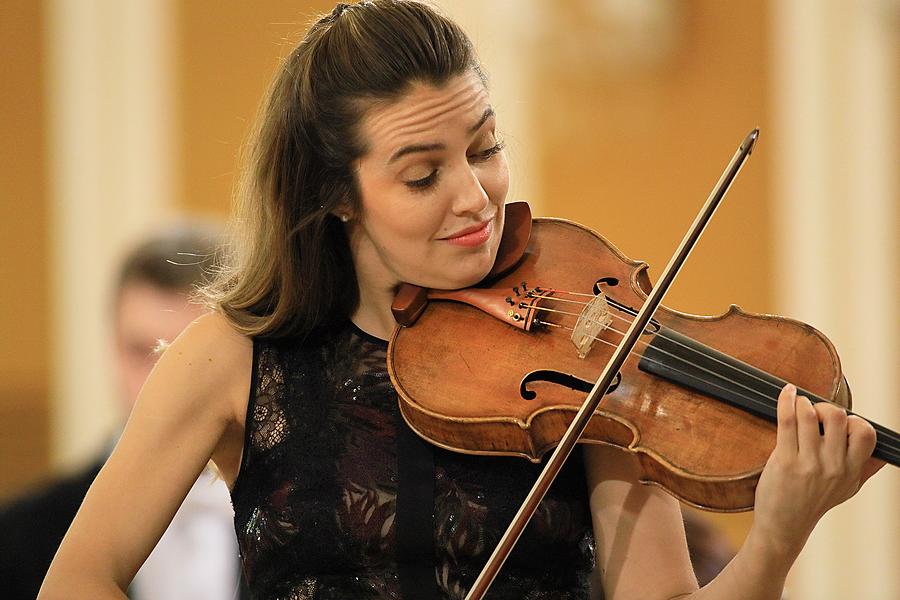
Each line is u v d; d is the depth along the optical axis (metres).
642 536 5.54
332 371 5.81
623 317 5.66
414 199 5.45
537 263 6.04
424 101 5.38
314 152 5.63
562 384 5.41
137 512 5.57
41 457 16.12
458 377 5.48
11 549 8.56
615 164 15.98
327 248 5.80
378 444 5.66
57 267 16.11
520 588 5.50
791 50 15.81
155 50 15.93
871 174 15.80
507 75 15.76
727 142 15.93
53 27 15.94
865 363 15.91
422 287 5.80
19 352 16.12
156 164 16.02
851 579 15.94
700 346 5.28
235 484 5.87
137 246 8.50
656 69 15.91
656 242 16.03
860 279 15.88
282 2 15.87
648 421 5.07
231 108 15.98
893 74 15.73
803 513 4.70
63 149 16.02
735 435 4.92
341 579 5.57
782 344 5.30
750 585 4.89
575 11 15.80
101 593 5.38
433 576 5.50
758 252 15.97
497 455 5.52
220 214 16.06
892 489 15.84
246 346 5.87
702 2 15.88
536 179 15.93
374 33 5.49
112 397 16.11
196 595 8.43
